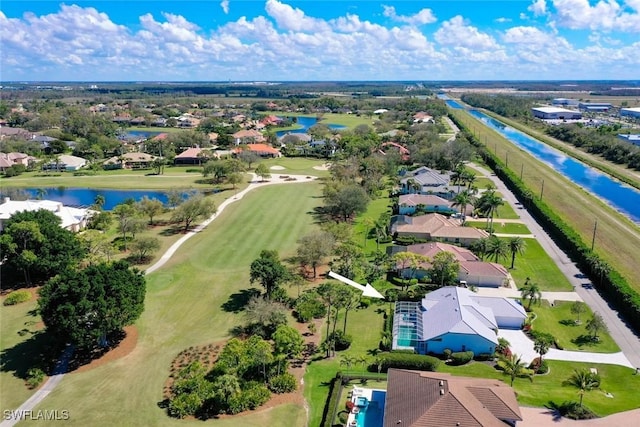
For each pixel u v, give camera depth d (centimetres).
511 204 14750
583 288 9019
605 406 5681
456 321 7069
